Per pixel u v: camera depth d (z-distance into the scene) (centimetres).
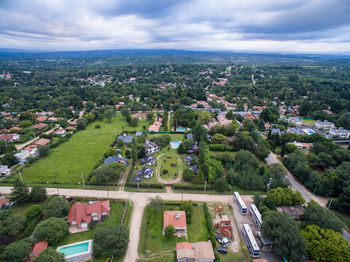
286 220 5525
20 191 7050
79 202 6956
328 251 5056
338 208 7188
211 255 5322
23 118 15925
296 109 19825
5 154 9894
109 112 16712
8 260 4862
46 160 10438
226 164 9625
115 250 5222
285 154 11444
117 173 8581
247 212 7150
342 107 18225
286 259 5341
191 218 6781
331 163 9369
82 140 13012
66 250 5447
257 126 15312
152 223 6538
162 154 11212
